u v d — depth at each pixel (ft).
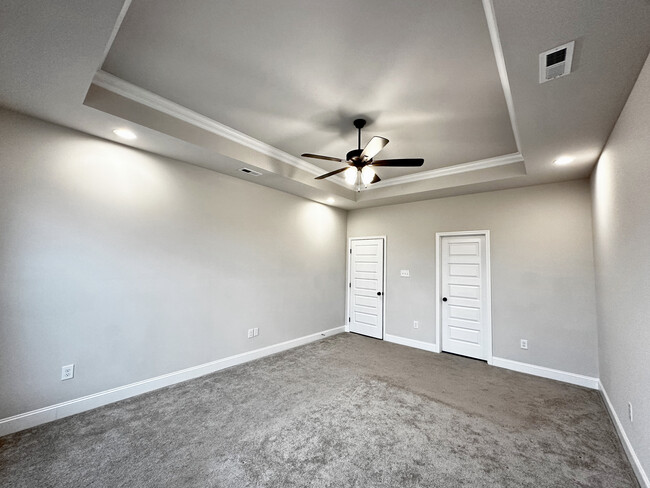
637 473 6.06
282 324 14.76
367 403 9.28
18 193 7.54
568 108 6.63
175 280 10.68
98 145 8.93
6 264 7.34
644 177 5.50
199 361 11.31
